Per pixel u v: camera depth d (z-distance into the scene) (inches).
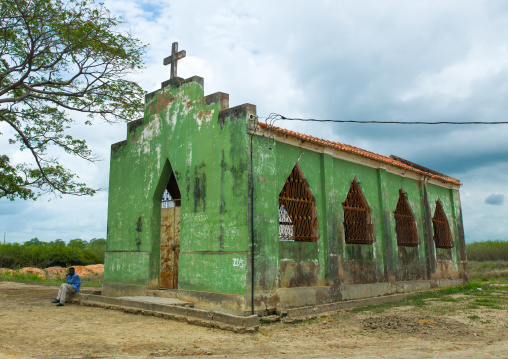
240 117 416.8
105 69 552.7
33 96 534.6
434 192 727.1
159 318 392.5
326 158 505.7
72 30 508.7
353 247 531.2
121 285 524.1
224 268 406.0
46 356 249.4
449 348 283.7
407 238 638.5
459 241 763.4
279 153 451.5
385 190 599.2
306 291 445.1
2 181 525.7
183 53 501.0
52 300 538.9
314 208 482.3
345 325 375.6
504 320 382.6
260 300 394.3
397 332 339.6
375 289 541.3
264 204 416.5
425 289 636.1
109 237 564.4
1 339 292.8
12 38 511.5
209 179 438.3
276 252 419.2
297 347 289.7
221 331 339.6
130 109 576.4
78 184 577.3
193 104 471.8
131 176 545.0
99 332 328.2
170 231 500.1
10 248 1918.1
